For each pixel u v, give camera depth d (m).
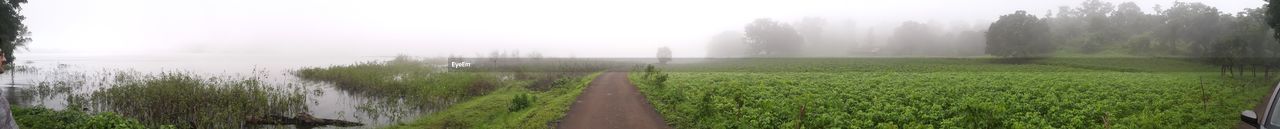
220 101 22.58
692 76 44.75
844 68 62.50
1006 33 78.00
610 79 40.12
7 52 37.16
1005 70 59.19
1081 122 17.20
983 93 28.31
